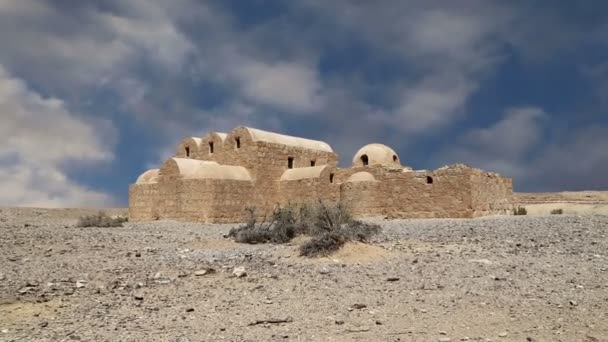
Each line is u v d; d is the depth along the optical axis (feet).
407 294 28.76
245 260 41.91
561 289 28.99
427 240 52.03
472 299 27.12
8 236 61.77
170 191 110.22
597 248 43.68
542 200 157.69
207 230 78.18
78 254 47.67
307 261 40.52
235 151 117.70
